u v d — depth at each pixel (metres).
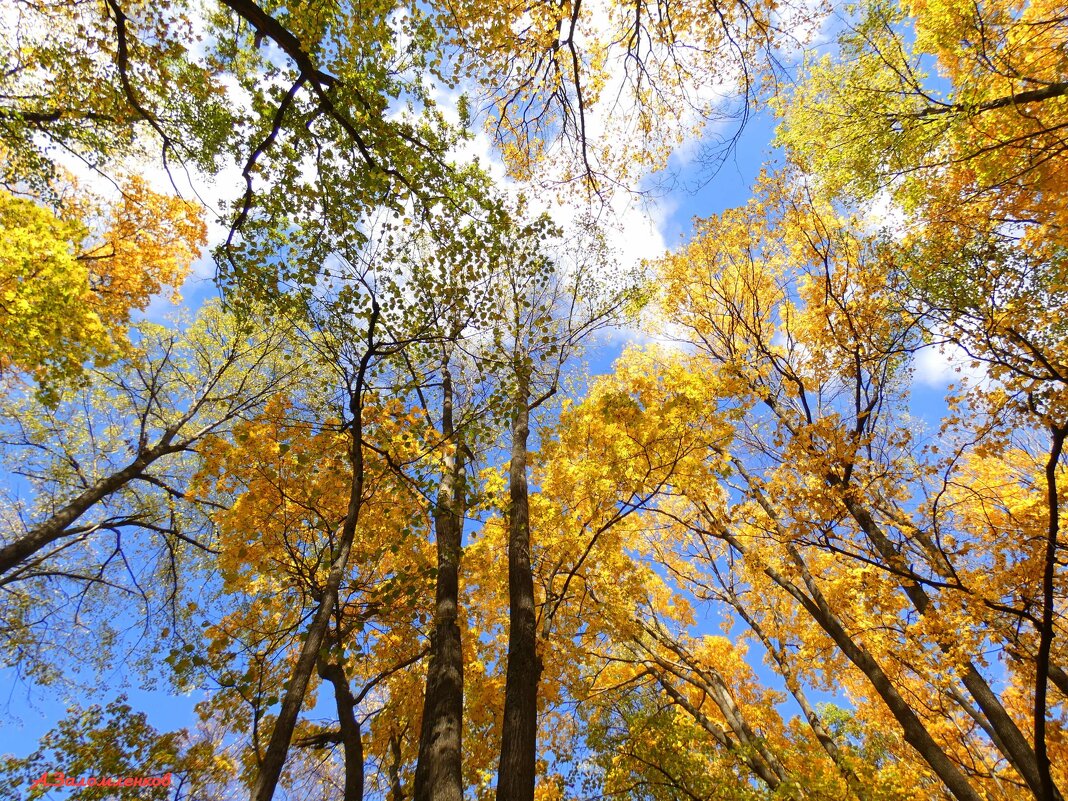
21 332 7.04
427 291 6.80
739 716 9.17
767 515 9.29
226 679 6.43
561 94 7.85
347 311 6.40
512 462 7.88
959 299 7.00
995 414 6.47
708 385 9.27
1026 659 6.15
